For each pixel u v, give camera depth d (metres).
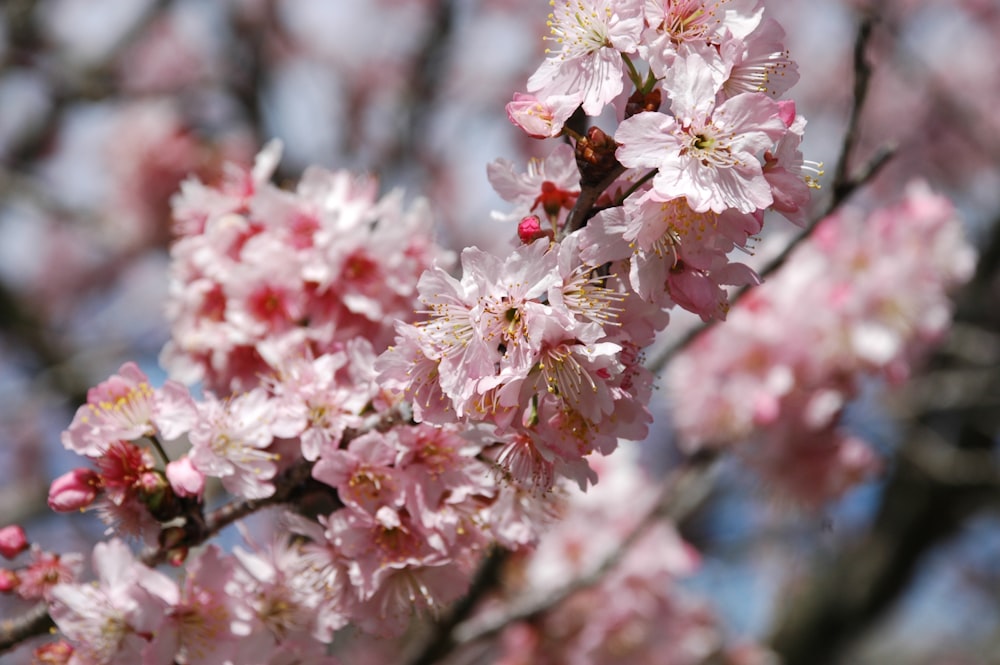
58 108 11.03
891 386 7.77
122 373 3.40
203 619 3.46
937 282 6.70
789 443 6.71
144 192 10.83
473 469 3.38
